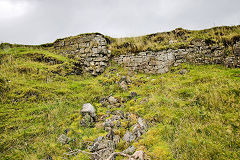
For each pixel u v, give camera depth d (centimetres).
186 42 929
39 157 331
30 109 505
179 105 483
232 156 285
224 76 628
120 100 596
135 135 389
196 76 695
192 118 416
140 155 302
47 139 386
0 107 494
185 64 862
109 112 520
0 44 1077
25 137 393
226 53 817
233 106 424
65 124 450
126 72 909
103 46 991
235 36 812
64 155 336
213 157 287
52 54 965
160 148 329
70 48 1055
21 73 712
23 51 991
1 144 364
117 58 1012
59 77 755
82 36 1037
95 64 962
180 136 348
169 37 1018
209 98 475
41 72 743
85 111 484
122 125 436
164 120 429
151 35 1066
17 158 331
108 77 834
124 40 1086
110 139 375
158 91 623
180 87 619
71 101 582
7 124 429
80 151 342
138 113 487
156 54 930
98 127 438
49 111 501
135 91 671
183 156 296
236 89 480
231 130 348
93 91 673
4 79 613
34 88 604
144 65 944
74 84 729
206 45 873
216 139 330
